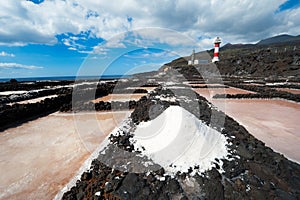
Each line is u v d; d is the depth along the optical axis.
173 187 3.05
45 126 7.00
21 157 4.60
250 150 4.35
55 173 3.93
